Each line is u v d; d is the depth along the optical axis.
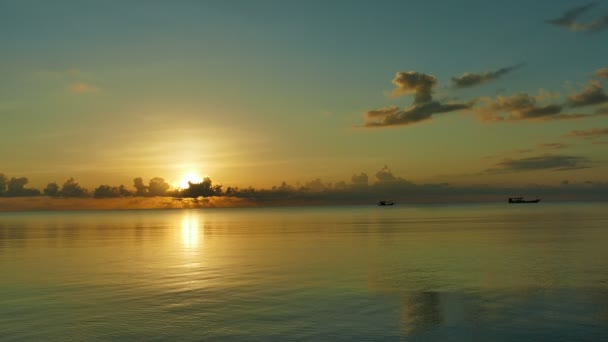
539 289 27.53
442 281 30.50
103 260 44.12
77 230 109.50
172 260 43.66
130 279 32.72
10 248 58.59
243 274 34.44
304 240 66.88
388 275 33.09
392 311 23.02
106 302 25.53
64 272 36.31
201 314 22.83
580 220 114.44
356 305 24.28
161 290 28.69
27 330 20.48
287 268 37.25
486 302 24.52
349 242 61.72
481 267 36.12
